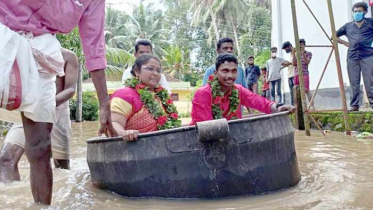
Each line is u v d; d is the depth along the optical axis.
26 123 2.46
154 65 3.60
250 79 13.48
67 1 2.34
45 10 2.28
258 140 2.86
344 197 2.66
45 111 2.36
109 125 2.58
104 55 2.52
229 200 2.73
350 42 7.18
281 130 3.02
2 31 2.18
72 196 2.94
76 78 4.14
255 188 2.86
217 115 3.54
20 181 3.52
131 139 2.88
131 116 3.45
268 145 2.90
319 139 5.81
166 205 2.65
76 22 2.40
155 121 3.49
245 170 2.82
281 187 2.96
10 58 2.15
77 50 10.83
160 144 2.83
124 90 3.48
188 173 2.78
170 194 2.81
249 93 3.81
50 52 2.31
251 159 2.84
